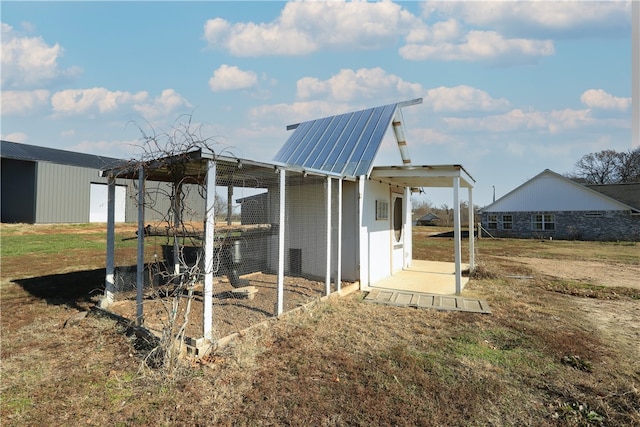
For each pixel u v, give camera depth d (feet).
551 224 84.12
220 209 17.30
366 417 9.00
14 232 56.90
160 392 10.09
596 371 11.67
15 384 10.64
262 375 11.17
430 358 12.60
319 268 25.44
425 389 10.40
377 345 13.79
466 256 46.70
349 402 9.69
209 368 11.42
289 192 26.81
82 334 14.85
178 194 14.25
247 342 13.37
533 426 8.69
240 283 22.11
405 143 36.01
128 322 15.25
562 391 10.36
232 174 17.01
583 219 80.89
